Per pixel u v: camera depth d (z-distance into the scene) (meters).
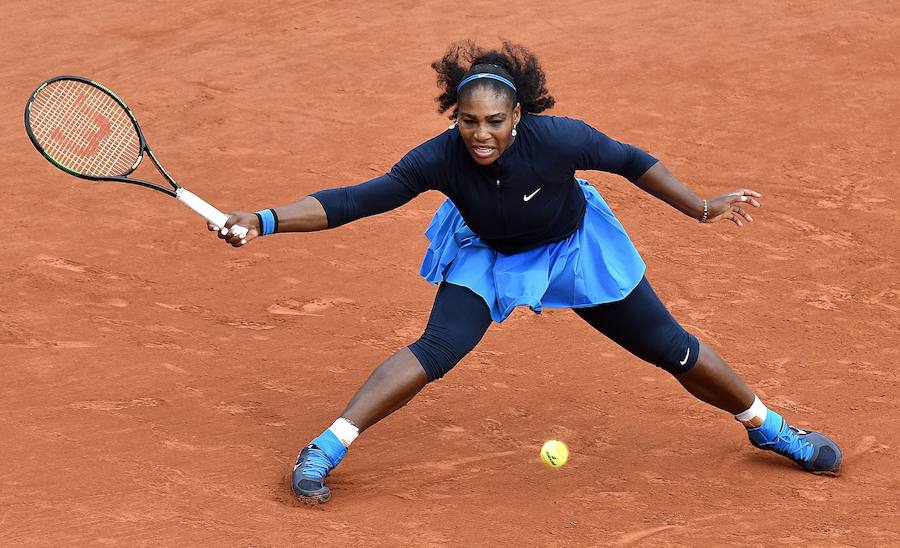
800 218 36.25
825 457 21.88
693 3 55.97
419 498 20.55
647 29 52.94
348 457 22.38
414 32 53.28
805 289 31.47
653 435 23.70
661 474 21.88
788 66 48.91
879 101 45.59
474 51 20.38
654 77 47.94
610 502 20.53
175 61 49.97
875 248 34.12
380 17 55.22
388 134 43.09
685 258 33.50
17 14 55.72
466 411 24.61
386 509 20.00
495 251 20.78
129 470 21.00
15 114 44.94
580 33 52.72
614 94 46.34
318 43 51.88
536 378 26.36
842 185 38.72
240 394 24.89
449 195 19.88
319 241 34.38
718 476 21.83
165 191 20.06
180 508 19.62
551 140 19.22
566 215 20.31
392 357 20.39
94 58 50.53
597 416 24.52
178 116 44.38
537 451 22.84
